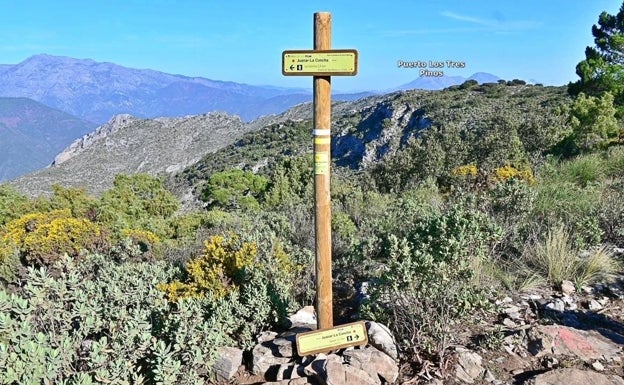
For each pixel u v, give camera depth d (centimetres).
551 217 601
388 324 353
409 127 4547
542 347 338
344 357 312
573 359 329
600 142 1397
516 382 308
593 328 380
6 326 270
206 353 310
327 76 302
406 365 322
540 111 1689
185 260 630
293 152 5600
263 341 351
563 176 958
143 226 1262
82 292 339
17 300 293
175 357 304
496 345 341
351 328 322
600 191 738
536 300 421
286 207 1187
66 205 1631
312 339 318
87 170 9081
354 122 5447
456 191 889
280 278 438
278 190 1847
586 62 2388
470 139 1364
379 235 602
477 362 321
